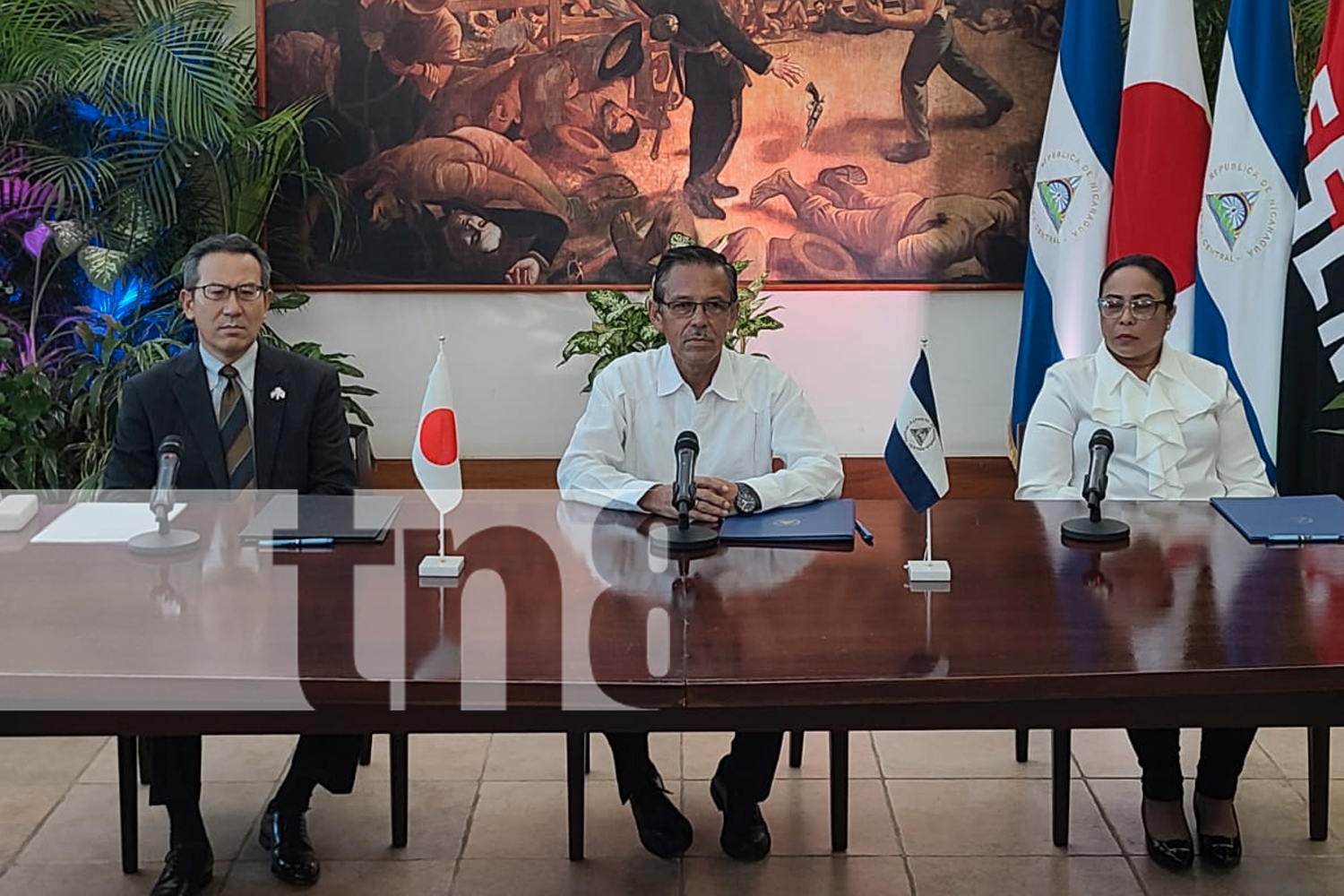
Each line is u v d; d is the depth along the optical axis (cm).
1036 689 180
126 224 436
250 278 288
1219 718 183
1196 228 425
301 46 466
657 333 445
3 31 421
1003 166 477
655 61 470
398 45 468
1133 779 308
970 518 267
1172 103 422
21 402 414
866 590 220
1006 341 487
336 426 302
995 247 481
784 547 246
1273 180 412
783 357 487
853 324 486
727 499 263
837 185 478
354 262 477
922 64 472
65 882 264
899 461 229
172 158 438
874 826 286
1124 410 301
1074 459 306
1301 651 188
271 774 311
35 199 433
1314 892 258
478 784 307
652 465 296
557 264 480
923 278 482
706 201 478
